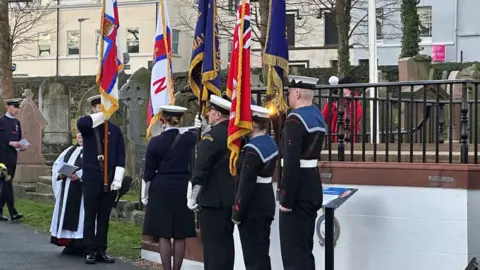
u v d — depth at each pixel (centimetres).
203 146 625
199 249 775
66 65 4431
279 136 676
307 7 3509
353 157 708
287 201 578
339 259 678
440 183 627
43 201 1360
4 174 1134
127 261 835
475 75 1861
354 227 669
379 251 656
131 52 4259
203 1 739
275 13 641
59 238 848
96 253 820
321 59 3538
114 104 827
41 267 791
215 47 734
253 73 2122
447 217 624
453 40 2917
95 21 4391
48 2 4384
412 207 640
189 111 1240
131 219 1114
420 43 2856
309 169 589
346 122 763
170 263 726
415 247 639
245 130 600
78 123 801
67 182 850
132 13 4250
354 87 672
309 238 598
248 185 587
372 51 1302
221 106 639
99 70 831
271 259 714
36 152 1535
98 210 822
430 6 2956
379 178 655
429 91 1241
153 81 916
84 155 806
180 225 717
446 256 624
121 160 823
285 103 650
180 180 717
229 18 2641
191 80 759
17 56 4388
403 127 1220
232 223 633
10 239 977
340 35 2162
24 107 1527
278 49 639
